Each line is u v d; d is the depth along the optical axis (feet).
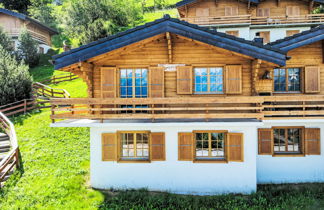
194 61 29.40
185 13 64.03
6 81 55.47
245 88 29.32
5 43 85.92
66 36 128.98
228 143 28.91
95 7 117.80
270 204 26.43
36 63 93.86
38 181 30.25
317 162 31.76
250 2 60.59
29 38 91.50
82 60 26.30
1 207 25.88
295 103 32.30
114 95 29.35
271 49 25.29
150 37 26.48
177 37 28.73
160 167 29.58
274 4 62.85
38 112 55.11
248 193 28.86
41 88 64.39
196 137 30.14
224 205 26.22
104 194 28.45
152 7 185.47
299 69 33.32
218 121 27.43
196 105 29.60
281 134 32.73
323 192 28.96
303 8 62.18
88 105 30.01
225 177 29.09
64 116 27.09
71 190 28.55
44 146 39.22
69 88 72.69
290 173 32.01
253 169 28.73
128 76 29.76
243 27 62.03
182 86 29.22
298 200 27.09
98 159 29.76
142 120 28.94
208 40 25.91
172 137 29.48
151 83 29.35
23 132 44.11
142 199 27.48
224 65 29.17
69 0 161.99
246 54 25.72
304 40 29.68
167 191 29.55
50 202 26.55
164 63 29.50
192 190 29.37
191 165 29.32
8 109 50.93
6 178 30.89
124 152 30.45
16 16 93.04
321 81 32.63
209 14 62.90
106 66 29.66
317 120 28.55
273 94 32.99
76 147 39.40
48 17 148.15
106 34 97.35
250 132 28.71
